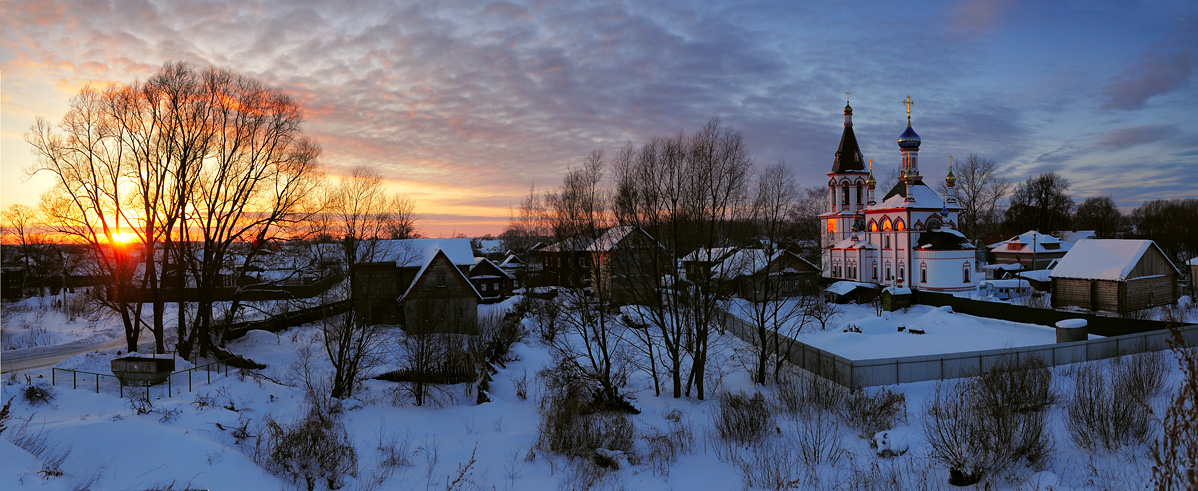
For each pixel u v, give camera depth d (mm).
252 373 34531
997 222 156250
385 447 21984
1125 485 15125
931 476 17094
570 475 18984
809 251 90062
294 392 30703
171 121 35781
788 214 36375
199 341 39812
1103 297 50938
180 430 19375
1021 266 87938
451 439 23500
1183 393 9336
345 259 40438
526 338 47594
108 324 53062
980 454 16641
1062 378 27078
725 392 31031
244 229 39094
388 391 33469
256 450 19375
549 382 32812
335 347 39125
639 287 40000
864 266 73375
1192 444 8953
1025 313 48625
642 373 37188
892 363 28359
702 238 32250
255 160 38875
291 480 17516
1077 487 15391
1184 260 90125
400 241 57750
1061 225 125562
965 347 40656
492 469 19656
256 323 49188
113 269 40094
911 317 54469
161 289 37125
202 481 15398
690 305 33375
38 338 47000
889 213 69312
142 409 21719
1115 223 136625
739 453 20703
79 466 15422
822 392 26734
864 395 25547
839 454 19625
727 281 34719
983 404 20844
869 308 61875
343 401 28531
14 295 71312
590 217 33125
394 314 52781
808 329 49156
